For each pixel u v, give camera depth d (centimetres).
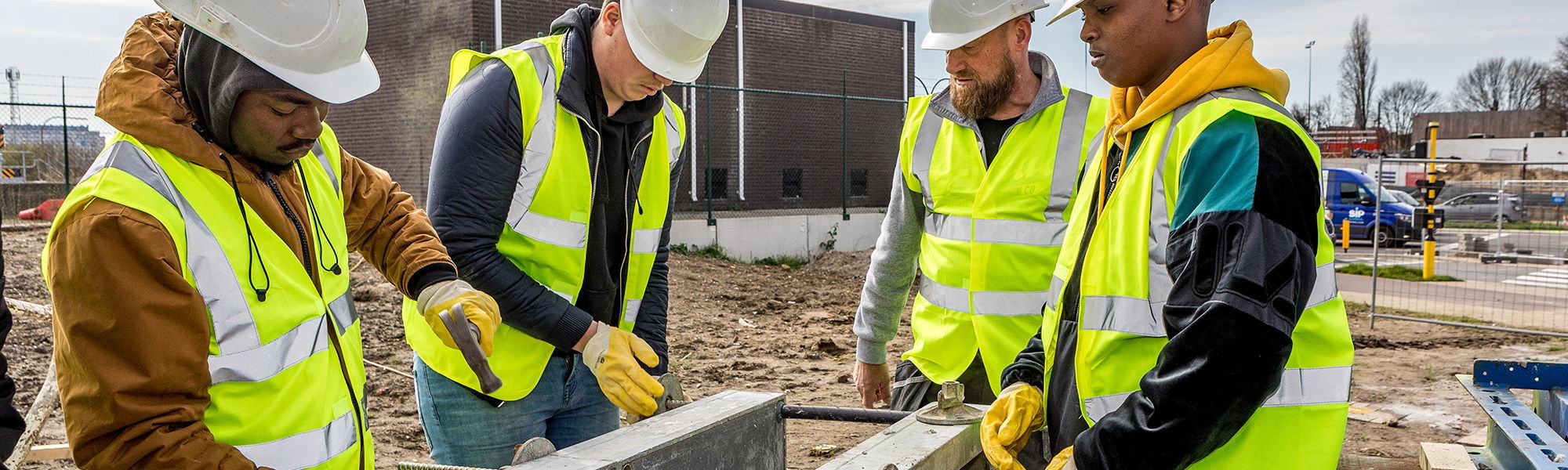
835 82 1848
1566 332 916
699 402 205
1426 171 1370
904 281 333
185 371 154
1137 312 170
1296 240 150
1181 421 150
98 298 148
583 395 270
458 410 255
